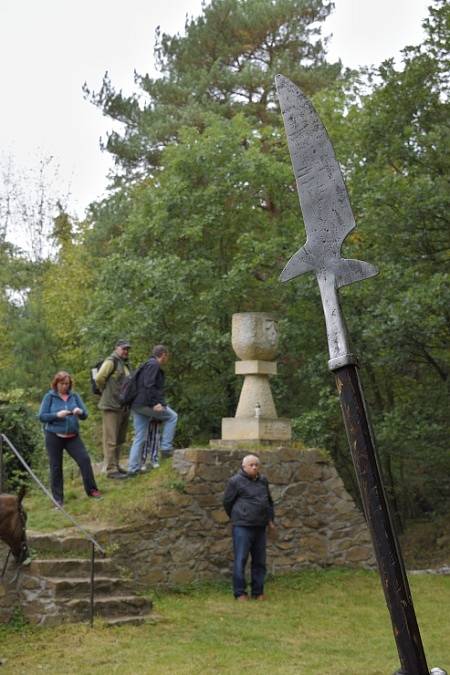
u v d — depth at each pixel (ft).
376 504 12.33
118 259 60.39
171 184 61.16
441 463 56.54
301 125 14.08
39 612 29.35
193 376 62.34
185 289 58.18
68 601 29.58
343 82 68.23
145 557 35.83
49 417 37.35
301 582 38.65
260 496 35.73
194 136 63.67
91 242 81.35
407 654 11.91
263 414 42.75
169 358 60.03
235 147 62.85
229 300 59.36
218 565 38.09
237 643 27.94
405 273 50.24
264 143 76.69
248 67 79.10
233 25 81.46
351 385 12.91
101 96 85.97
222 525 38.58
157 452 41.19
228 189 61.00
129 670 24.25
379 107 54.60
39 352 73.41
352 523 42.37
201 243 63.16
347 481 67.36
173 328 60.54
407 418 52.95
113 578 31.83
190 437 61.67
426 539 59.41
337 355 13.08
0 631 28.48
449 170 53.47
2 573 29.37
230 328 61.67
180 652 26.32
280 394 60.75
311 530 41.45
